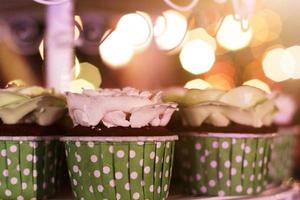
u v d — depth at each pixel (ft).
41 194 1.55
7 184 1.51
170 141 1.50
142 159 1.44
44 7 2.00
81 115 1.44
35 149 1.53
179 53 2.84
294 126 2.16
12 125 1.51
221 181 1.68
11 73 2.36
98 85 2.48
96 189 1.46
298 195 1.81
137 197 1.45
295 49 3.45
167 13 2.06
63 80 1.97
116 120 1.43
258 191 1.71
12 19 2.35
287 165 2.10
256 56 3.51
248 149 1.68
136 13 2.02
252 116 1.66
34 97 1.51
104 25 2.07
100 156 1.44
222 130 1.67
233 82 3.43
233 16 1.69
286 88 3.08
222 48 3.25
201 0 1.88
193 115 1.68
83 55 2.44
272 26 3.42
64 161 1.67
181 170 1.73
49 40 1.97
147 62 2.71
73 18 1.94
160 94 1.48
